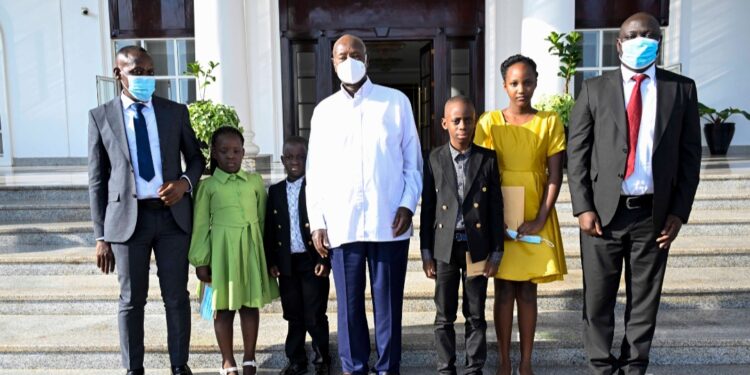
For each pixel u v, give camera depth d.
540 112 2.64
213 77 5.82
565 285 3.52
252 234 2.75
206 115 5.00
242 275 2.71
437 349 2.66
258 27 7.64
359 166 2.52
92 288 3.63
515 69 2.55
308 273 2.80
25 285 3.71
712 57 7.84
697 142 2.37
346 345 2.60
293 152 2.84
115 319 3.44
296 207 2.84
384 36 7.86
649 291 2.44
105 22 8.17
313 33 7.81
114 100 2.62
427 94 8.33
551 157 2.60
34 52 8.23
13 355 3.04
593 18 7.84
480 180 2.50
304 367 2.92
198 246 2.70
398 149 2.58
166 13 8.10
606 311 2.55
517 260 2.56
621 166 2.36
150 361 3.05
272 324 3.34
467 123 2.46
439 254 2.54
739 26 7.76
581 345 2.97
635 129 2.36
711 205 4.52
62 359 3.04
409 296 3.48
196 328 3.27
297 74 7.96
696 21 7.78
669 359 2.98
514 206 2.57
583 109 2.50
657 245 2.39
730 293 3.40
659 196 2.32
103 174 2.63
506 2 7.59
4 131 8.34
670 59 7.89
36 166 8.18
